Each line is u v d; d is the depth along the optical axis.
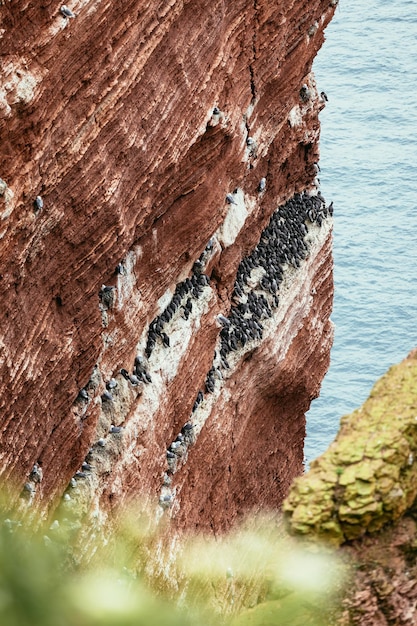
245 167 50.81
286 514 19.36
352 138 137.00
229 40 45.66
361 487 19.00
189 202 45.09
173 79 39.53
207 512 50.53
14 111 29.19
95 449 39.75
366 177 128.88
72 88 32.44
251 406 56.72
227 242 51.50
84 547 25.81
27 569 8.21
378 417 20.25
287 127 58.84
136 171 38.03
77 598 8.09
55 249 33.94
